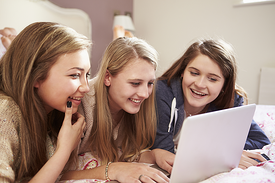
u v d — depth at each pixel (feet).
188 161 1.94
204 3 9.09
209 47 3.39
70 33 2.41
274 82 7.41
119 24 10.08
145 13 10.90
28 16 7.97
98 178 2.47
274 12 7.61
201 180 2.20
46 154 2.79
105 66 2.86
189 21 9.58
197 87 3.42
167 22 10.24
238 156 2.44
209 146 2.02
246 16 8.16
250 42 8.15
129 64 2.66
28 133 2.44
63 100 2.43
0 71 2.53
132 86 2.71
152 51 2.84
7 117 2.25
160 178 2.18
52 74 2.31
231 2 8.45
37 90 2.48
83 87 2.45
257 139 3.68
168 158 2.74
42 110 2.56
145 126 3.34
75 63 2.33
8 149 2.17
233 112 2.06
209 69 3.30
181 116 3.83
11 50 2.44
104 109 3.01
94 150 3.31
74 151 2.91
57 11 8.91
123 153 3.27
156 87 3.68
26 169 2.44
